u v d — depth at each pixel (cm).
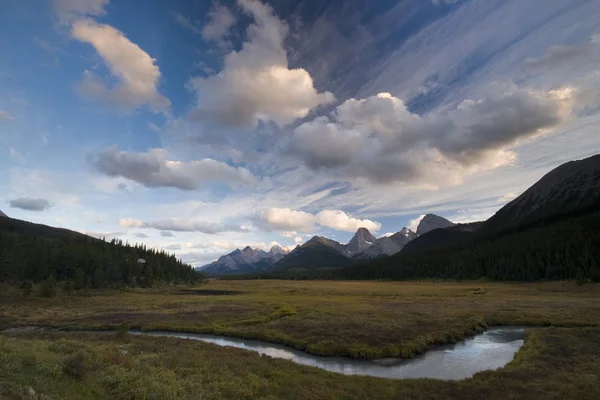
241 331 5000
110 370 1836
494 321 5594
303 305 7888
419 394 2317
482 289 11938
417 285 16262
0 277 9925
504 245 18938
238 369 2614
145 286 14112
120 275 13462
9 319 5978
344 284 19025
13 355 1594
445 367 3338
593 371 2766
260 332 4872
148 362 2397
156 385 1692
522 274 14100
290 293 11969
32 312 6700
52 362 1648
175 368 2384
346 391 2325
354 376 2769
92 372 1695
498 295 9700
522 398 2197
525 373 2766
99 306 7888
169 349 3278
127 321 5903
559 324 5156
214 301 9006
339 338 4278
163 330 5434
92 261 13050
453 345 4272
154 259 18400
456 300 8525
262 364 2917
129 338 4038
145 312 6875
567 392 2272
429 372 3173
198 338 4875
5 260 10150
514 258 15775
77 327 5478
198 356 2964
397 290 12550
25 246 12288
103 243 17862
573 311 6022
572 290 10181
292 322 5500
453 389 2408
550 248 15025
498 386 2450
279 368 2856
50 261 11894
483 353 3866
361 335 4391
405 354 3762
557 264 13475
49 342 2456
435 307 7131
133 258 16700
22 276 10562
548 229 19775
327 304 8006
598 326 4703
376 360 3628
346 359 3681
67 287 10025
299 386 2317
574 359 3142
